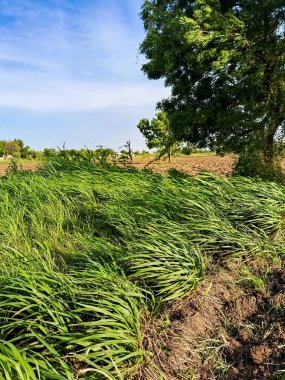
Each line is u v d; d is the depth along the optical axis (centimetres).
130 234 509
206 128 1146
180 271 415
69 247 504
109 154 1206
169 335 359
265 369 344
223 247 503
